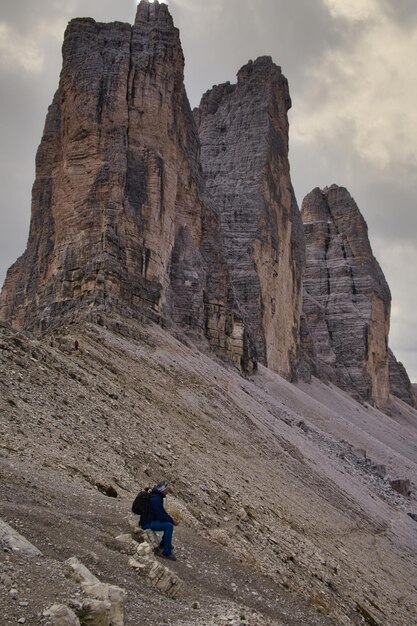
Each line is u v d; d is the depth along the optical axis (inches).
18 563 403.2
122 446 874.8
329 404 4288.9
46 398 872.3
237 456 1353.3
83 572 415.5
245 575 631.8
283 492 1282.0
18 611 352.2
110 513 570.9
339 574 919.0
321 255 6314.0
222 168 4163.4
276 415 2283.5
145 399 1320.1
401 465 3026.6
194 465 1007.6
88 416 920.3
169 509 687.1
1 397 772.6
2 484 529.0
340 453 2331.4
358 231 6353.3
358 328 5876.0
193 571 562.3
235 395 2005.4
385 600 967.6
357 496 1744.6
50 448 699.4
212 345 2677.2
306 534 1052.5
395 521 1758.1
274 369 3875.5
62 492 574.2
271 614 575.8
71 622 350.6
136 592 449.7
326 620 650.8
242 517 861.2
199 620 441.1
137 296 2160.4
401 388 7372.1
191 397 1630.2
